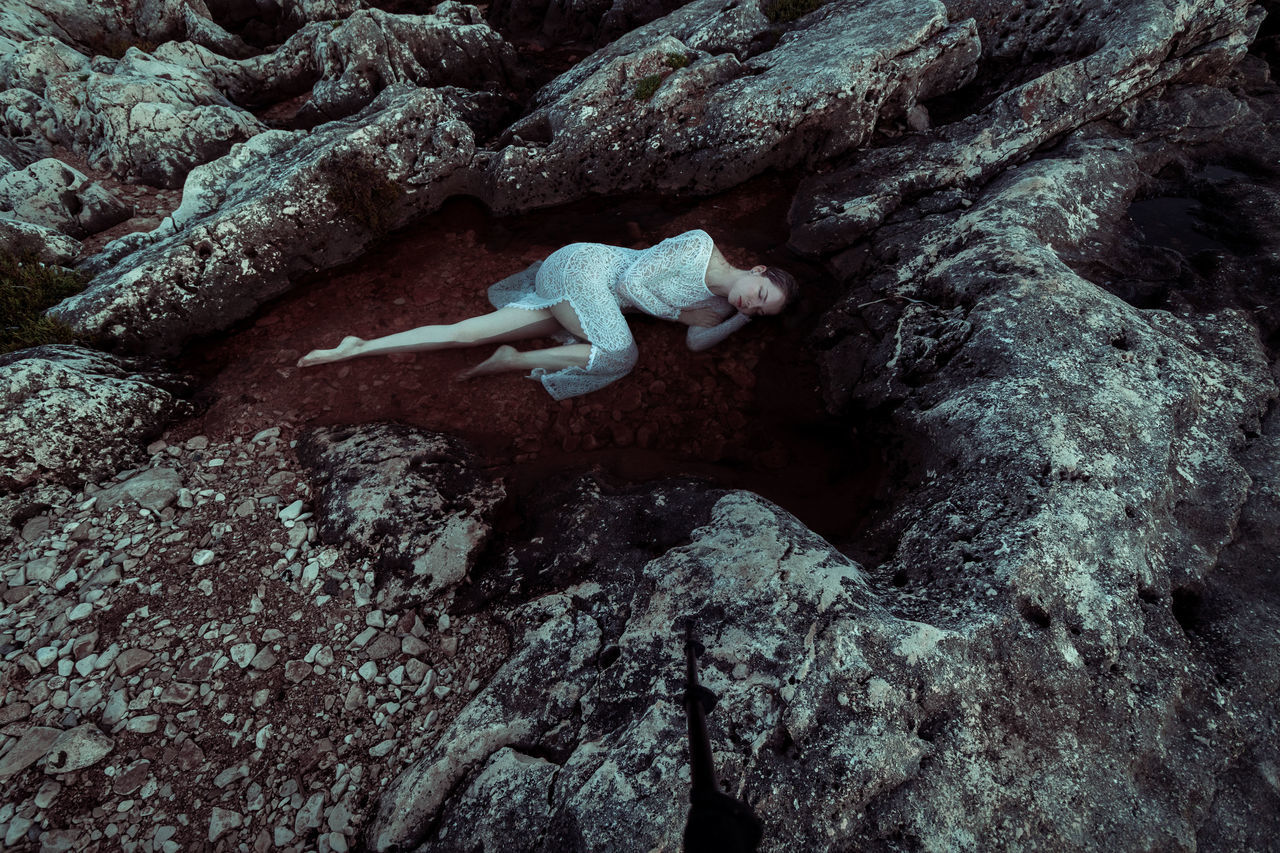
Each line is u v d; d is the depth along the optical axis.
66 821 2.21
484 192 4.98
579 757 2.01
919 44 4.80
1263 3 5.48
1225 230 4.09
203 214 4.89
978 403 2.75
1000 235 3.46
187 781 2.30
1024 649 2.06
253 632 2.66
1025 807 1.85
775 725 1.93
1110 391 2.65
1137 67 4.43
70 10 7.04
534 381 3.72
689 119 4.82
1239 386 2.90
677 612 2.29
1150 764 1.98
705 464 3.30
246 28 7.96
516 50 7.26
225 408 3.58
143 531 2.96
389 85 6.03
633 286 3.73
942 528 2.47
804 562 2.30
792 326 3.96
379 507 2.93
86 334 3.71
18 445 3.00
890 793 1.84
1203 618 2.33
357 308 4.19
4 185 4.83
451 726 2.27
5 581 2.80
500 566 2.79
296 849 2.18
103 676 2.54
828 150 4.84
